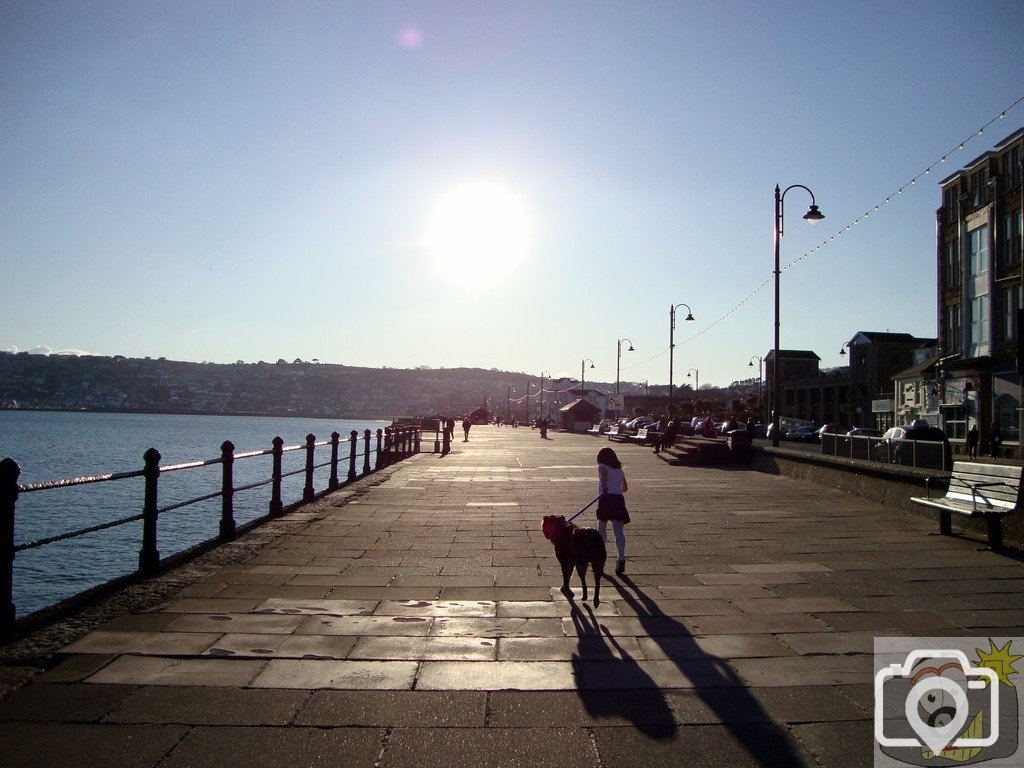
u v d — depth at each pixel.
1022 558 10.01
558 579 8.91
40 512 24.31
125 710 5.05
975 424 37.94
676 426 34.88
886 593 8.20
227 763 4.37
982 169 37.47
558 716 5.03
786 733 4.82
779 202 26.58
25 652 6.03
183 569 9.15
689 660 6.10
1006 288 35.47
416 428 39.50
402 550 10.60
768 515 14.23
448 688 5.49
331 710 5.09
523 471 25.23
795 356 91.94
